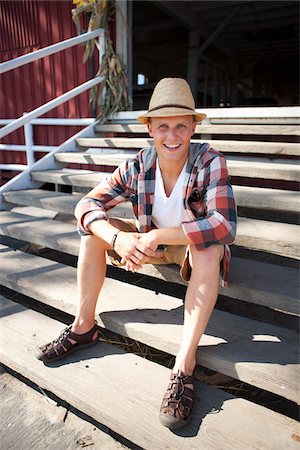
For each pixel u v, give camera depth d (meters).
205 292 1.53
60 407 1.79
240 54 10.42
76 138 4.12
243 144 3.08
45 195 3.37
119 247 1.64
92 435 1.63
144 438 1.43
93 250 1.78
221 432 1.41
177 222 1.75
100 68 4.30
